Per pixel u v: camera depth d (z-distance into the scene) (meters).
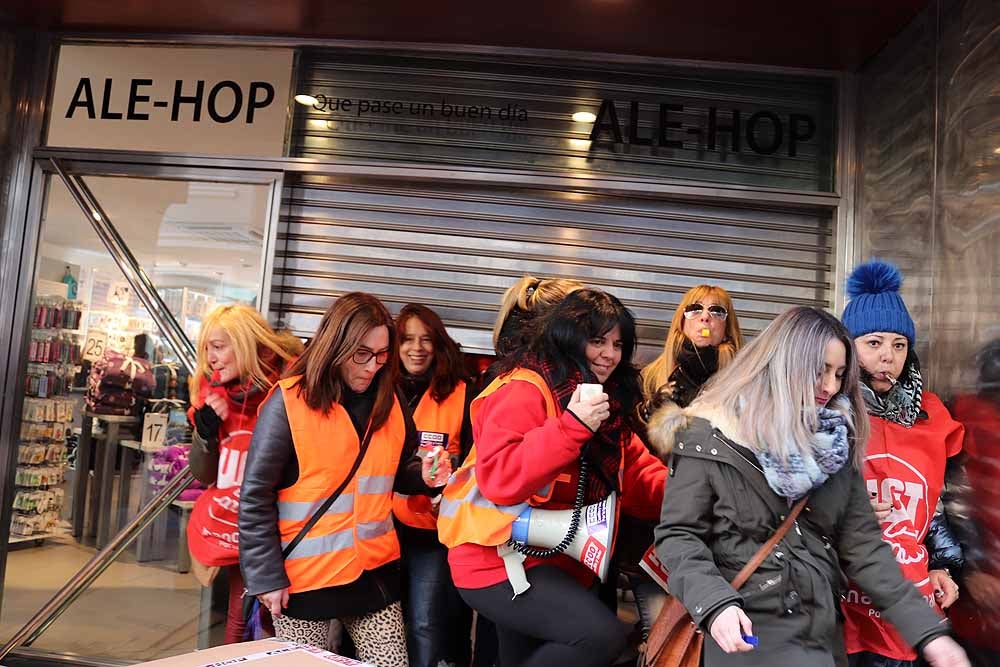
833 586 2.13
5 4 4.17
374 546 2.70
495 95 4.39
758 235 4.37
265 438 2.60
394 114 4.39
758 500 2.09
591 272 4.34
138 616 4.19
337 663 1.82
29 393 4.34
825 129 4.39
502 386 2.44
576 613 2.29
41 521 4.28
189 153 4.38
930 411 3.05
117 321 4.35
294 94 4.40
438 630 3.32
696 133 4.37
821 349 2.10
